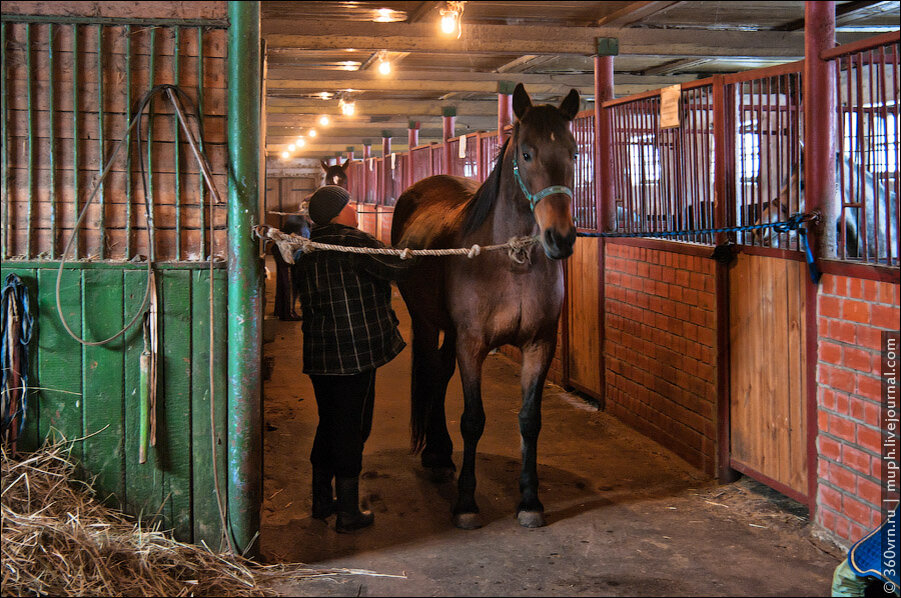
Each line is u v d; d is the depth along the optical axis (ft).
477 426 10.87
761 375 11.53
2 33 8.68
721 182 12.25
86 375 9.07
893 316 8.80
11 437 8.87
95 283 9.02
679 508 11.46
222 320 9.24
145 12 8.89
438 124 46.44
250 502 9.35
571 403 17.71
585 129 17.99
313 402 18.04
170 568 8.78
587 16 17.66
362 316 10.34
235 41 8.90
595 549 9.99
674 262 13.73
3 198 8.86
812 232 10.07
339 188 10.97
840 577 8.07
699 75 28.55
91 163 9.00
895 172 8.77
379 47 18.38
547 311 10.68
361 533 10.65
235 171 9.05
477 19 17.95
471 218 11.10
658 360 14.46
